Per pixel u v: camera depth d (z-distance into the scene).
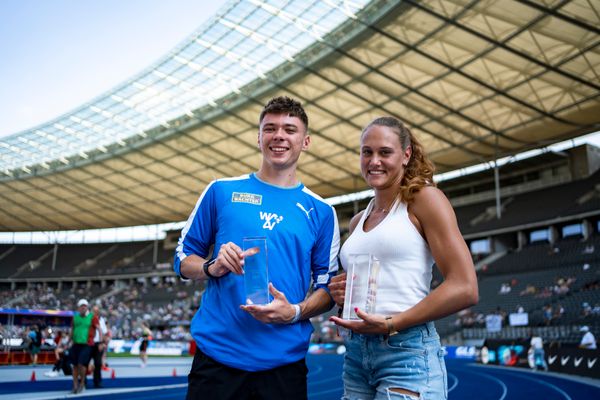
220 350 3.07
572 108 31.94
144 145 46.06
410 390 2.77
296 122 3.33
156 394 11.31
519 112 33.44
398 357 2.82
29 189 58.66
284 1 28.39
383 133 3.00
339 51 30.50
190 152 46.88
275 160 3.30
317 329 42.53
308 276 3.32
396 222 2.90
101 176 53.84
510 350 22.05
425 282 2.90
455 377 17.20
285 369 3.13
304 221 3.31
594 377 15.40
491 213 45.53
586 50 25.77
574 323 27.53
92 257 69.50
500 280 37.19
